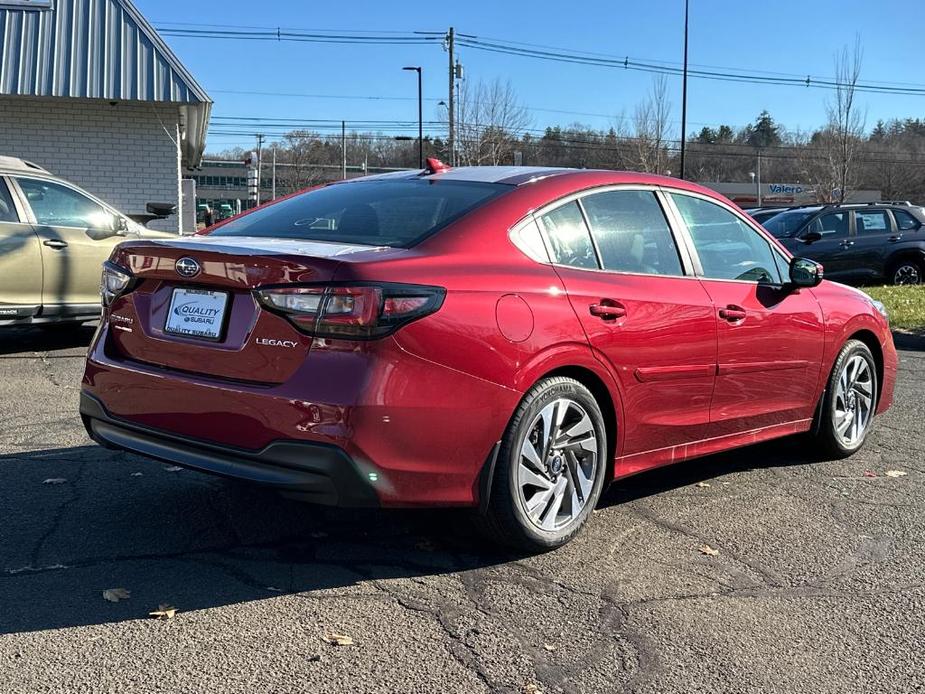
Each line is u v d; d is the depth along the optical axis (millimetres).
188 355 3381
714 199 4754
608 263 3982
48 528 3783
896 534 4141
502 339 3361
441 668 2771
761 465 5297
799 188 72625
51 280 7945
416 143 61250
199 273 3367
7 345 8617
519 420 3453
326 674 2707
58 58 12609
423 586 3365
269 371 3176
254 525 3924
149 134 13594
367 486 3090
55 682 2592
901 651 3004
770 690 2729
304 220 3926
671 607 3273
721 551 3859
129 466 4695
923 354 9930
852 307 5352
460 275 3344
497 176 4066
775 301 4777
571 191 3984
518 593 3336
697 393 4281
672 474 5066
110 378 3598
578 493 3789
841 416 5367
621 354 3834
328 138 77438
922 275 15719
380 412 3061
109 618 2996
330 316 3076
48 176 8133
